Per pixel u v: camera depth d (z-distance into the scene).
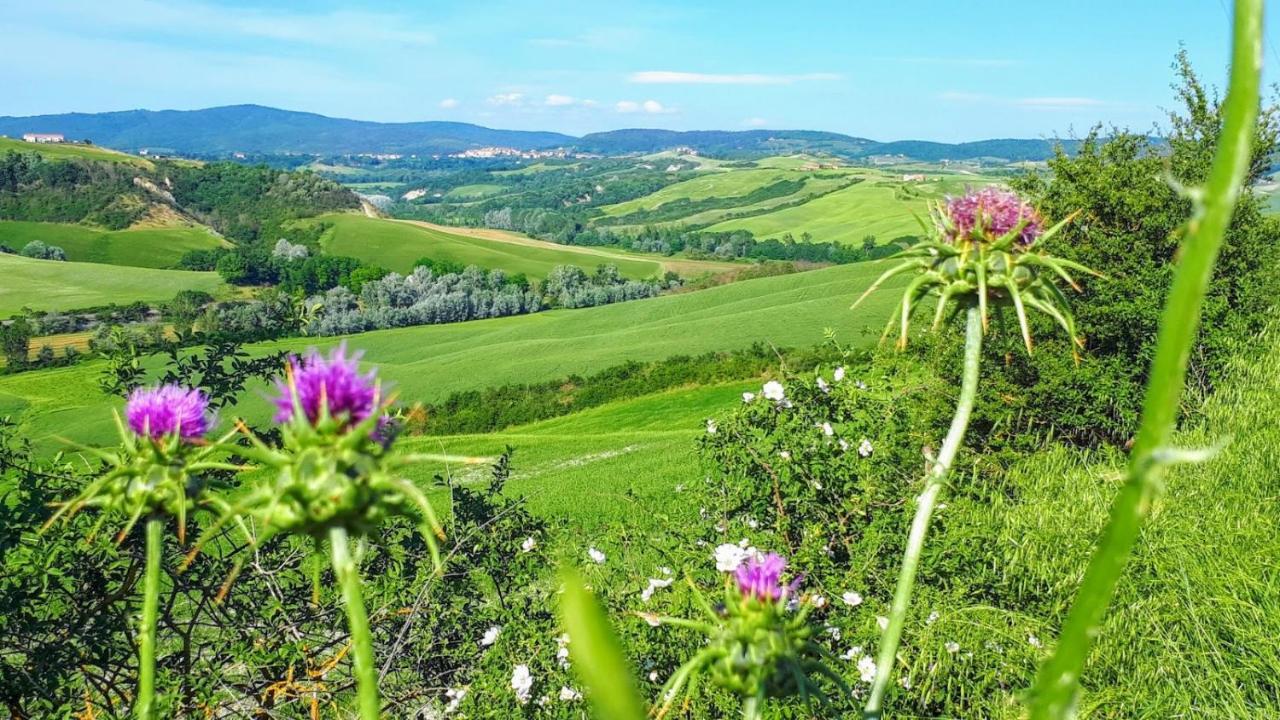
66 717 6.44
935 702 6.51
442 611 8.69
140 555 7.61
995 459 15.91
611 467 41.56
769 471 9.36
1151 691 6.36
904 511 8.93
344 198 186.75
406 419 2.26
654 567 8.80
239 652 7.41
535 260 161.38
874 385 10.73
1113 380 18.98
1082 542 9.01
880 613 7.24
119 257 152.75
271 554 8.61
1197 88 22.19
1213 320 17.84
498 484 10.62
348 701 8.39
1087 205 20.95
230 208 181.62
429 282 127.69
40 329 99.81
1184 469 10.21
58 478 7.27
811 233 196.25
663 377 72.50
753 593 2.30
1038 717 0.68
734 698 6.09
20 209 167.75
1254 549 7.92
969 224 2.81
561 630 7.05
